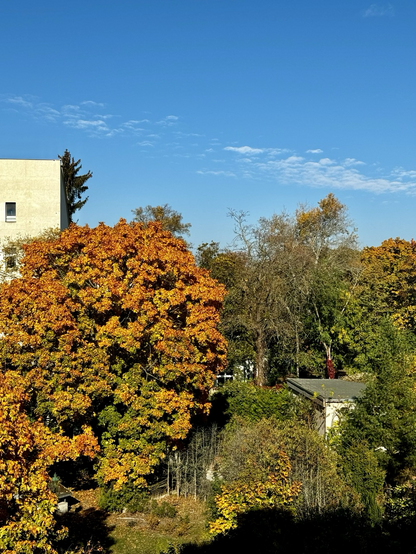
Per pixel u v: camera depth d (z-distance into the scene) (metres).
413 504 13.59
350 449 18.41
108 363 19.72
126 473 20.23
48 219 33.12
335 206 63.62
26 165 33.09
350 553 11.97
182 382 21.50
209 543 15.59
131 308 19.86
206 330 21.62
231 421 25.58
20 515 10.85
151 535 18.20
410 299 45.69
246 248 35.44
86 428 19.61
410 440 18.80
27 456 11.70
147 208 59.66
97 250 20.31
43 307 18.97
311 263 35.03
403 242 58.50
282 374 37.16
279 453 15.84
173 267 21.67
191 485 21.81
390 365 20.44
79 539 17.36
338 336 32.97
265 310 33.44
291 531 13.30
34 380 18.50
